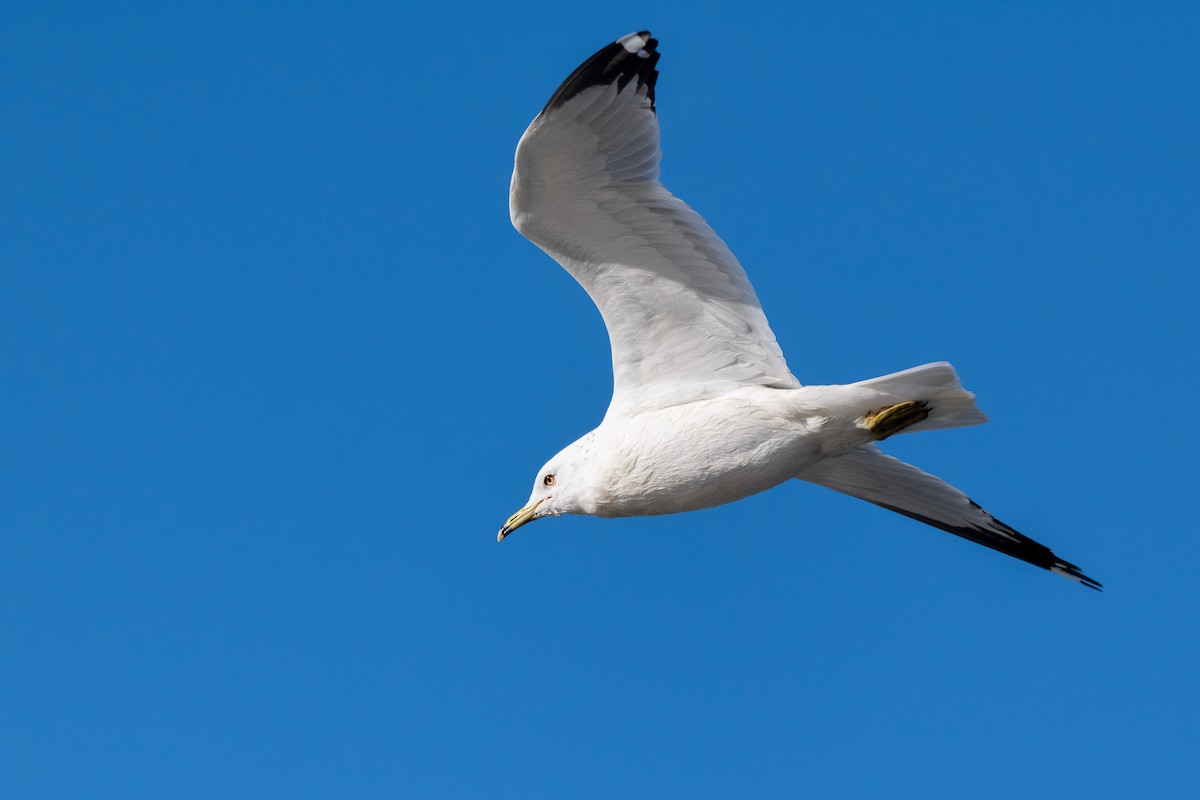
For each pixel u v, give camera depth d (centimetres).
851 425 1306
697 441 1333
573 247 1348
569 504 1409
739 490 1355
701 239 1344
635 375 1388
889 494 1541
